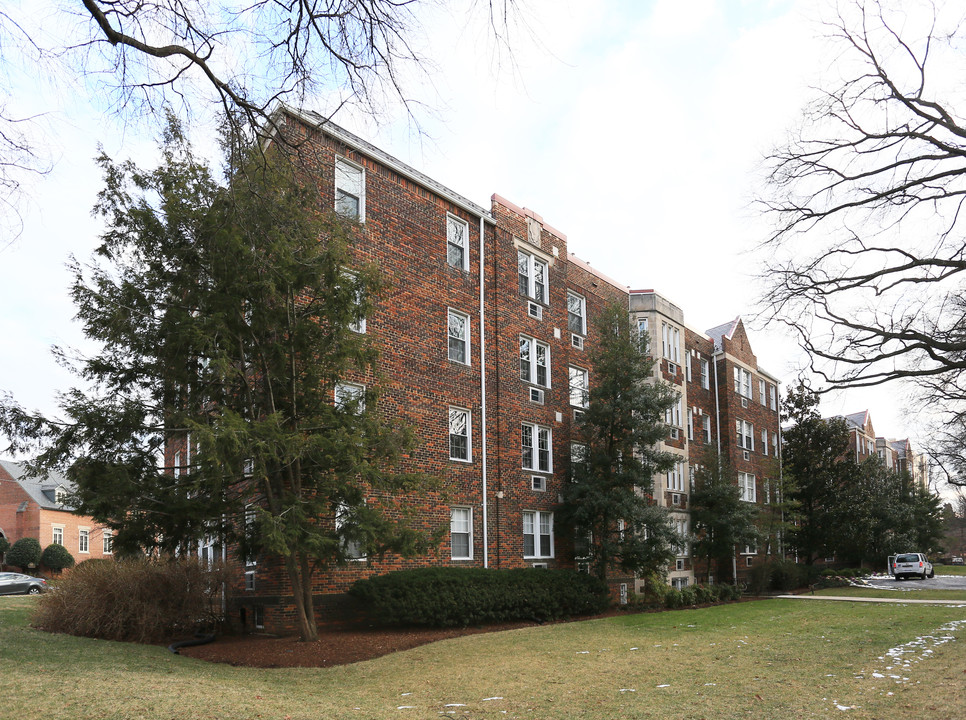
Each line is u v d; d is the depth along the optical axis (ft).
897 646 46.24
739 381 141.08
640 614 75.41
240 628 56.08
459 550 70.13
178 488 42.52
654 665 40.27
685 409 116.78
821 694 31.42
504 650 46.85
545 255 88.69
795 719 26.84
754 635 54.49
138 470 42.45
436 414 68.90
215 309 42.16
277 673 38.11
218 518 44.68
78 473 40.96
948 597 99.25
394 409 64.08
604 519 79.51
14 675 30.48
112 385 42.93
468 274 75.66
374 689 34.47
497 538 73.82
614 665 40.52
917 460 217.97
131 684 30.30
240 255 40.22
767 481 131.03
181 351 41.75
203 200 41.52
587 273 98.32
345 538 45.93
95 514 41.52
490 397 76.23
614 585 88.28
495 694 32.91
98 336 41.81
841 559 195.72
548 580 69.15
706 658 42.73
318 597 55.77
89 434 41.04
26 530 164.14
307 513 43.86
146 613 48.32
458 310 73.72
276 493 45.70
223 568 54.29
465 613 59.31
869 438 257.34
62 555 154.40
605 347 84.74
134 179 42.14
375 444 46.96
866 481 172.04
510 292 81.25
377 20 19.84
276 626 53.01
